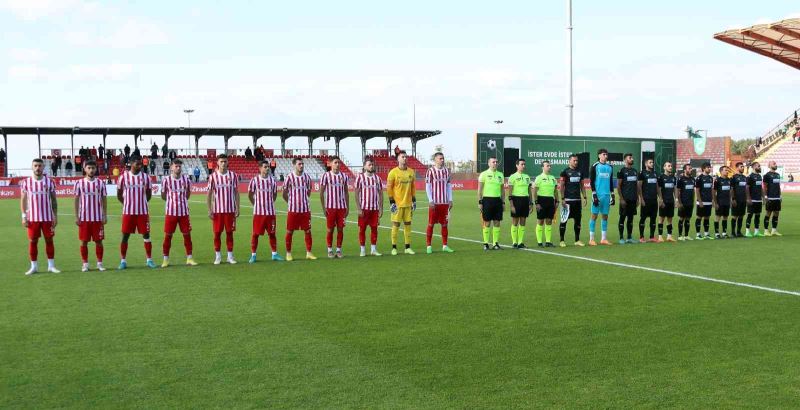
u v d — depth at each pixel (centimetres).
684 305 765
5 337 635
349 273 1030
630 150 4719
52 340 623
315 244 1476
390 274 1016
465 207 2848
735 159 5209
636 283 919
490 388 479
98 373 521
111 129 4372
